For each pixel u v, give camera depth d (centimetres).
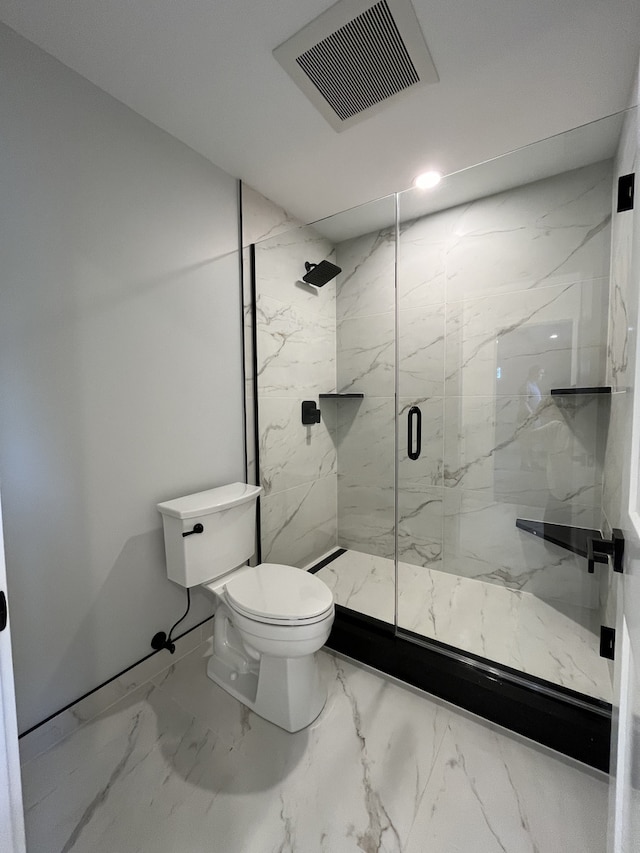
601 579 157
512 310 184
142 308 136
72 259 115
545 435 180
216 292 165
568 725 111
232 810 96
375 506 238
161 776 104
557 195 167
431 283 204
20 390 105
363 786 101
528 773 105
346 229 216
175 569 137
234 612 123
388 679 143
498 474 194
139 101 125
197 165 153
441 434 209
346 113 131
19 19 97
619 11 95
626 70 113
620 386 126
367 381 234
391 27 99
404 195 181
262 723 122
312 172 167
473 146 150
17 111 102
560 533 177
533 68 113
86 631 123
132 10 94
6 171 100
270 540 201
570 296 169
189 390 155
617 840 69
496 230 184
